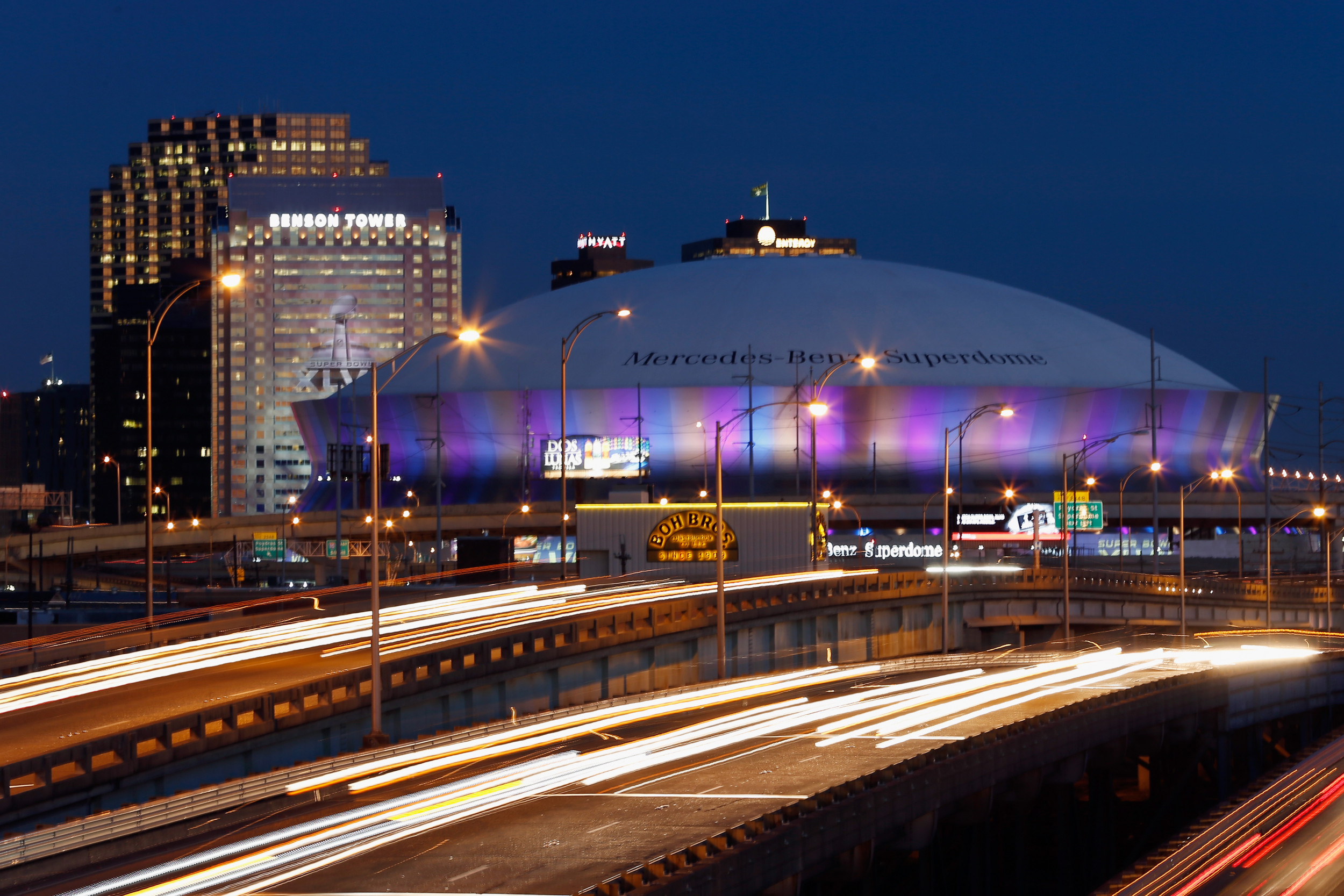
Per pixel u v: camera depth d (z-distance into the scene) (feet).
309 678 188.03
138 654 223.30
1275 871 130.52
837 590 315.37
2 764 126.82
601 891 99.81
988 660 298.35
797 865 123.95
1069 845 235.81
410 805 135.13
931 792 152.87
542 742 176.45
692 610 265.13
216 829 126.21
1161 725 236.02
